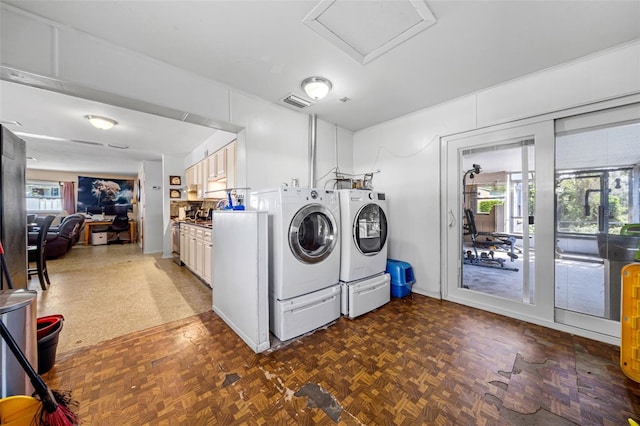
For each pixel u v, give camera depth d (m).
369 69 2.22
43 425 0.94
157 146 4.79
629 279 1.55
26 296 1.25
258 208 2.46
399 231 3.37
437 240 2.98
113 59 1.87
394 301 2.91
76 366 1.70
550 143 2.23
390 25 1.70
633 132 1.92
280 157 3.00
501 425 1.24
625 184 1.95
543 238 2.29
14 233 1.92
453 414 1.31
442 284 2.98
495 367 1.69
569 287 2.18
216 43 1.88
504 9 1.55
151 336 2.12
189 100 2.25
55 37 1.65
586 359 1.77
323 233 2.49
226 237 2.39
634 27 1.70
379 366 1.71
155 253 5.95
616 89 1.92
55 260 5.11
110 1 1.48
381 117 3.37
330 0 1.48
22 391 1.17
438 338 2.07
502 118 2.47
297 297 2.17
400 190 3.36
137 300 2.93
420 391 1.48
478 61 2.10
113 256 5.55
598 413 1.31
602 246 2.04
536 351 1.88
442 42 1.87
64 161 6.23
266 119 2.87
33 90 2.51
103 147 4.84
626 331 1.55
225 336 2.13
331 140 3.64
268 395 1.45
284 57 2.04
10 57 1.52
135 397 1.42
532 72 2.28
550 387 1.50
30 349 1.24
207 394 1.46
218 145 3.79
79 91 1.84
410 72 2.27
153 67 2.05
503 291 2.67
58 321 1.81
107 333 2.16
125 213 8.73
